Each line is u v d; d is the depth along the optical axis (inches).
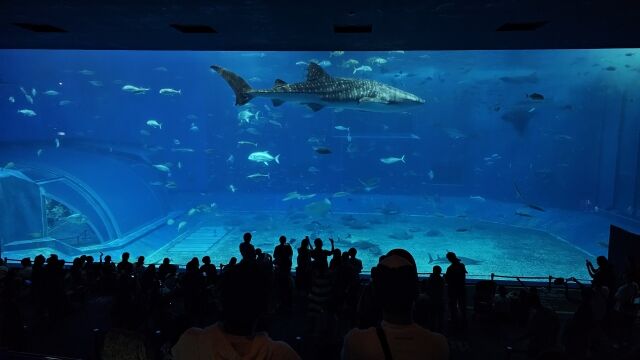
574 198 1386.6
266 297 74.5
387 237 1003.9
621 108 1246.9
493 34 335.9
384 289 82.7
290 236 1027.3
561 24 304.7
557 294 372.2
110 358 131.9
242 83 486.3
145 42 383.2
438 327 290.2
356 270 319.9
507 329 299.3
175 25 322.7
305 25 315.6
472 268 784.9
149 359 200.7
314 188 1815.9
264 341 72.7
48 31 345.7
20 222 925.2
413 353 78.4
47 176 1000.2
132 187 1170.6
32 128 1779.0
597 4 258.5
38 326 302.2
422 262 823.1
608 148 1296.8
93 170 1118.4
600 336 276.7
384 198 1480.1
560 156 1502.2
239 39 365.1
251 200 1518.2
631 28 312.8
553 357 102.3
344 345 83.0
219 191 1769.2
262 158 933.8
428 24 307.9
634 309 271.9
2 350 81.2
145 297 238.8
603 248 933.2
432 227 1107.9
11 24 323.9
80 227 1105.4
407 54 1642.5
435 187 1688.0
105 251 942.4
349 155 1777.8
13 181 925.2
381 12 279.7
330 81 500.7
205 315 309.3
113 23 318.3
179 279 343.0
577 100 1470.2
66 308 314.7
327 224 1129.4
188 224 1181.1
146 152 1466.5
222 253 900.6
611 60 1336.1
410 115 1739.7
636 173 1165.1
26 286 350.3
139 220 1114.1
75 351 268.4
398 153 1755.7
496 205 1355.8
